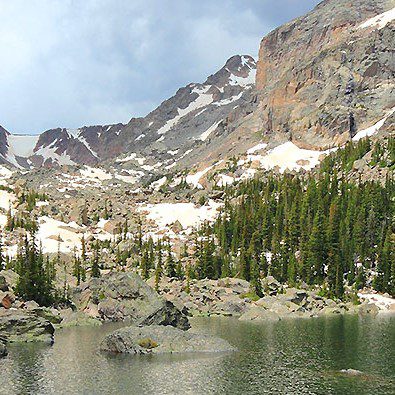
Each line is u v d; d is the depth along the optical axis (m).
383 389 54.34
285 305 122.94
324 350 74.50
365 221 162.75
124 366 64.88
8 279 115.62
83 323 103.88
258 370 62.50
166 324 96.81
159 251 160.62
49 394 52.97
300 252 156.25
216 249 174.25
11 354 72.00
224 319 115.06
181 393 53.34
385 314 122.31
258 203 194.25
